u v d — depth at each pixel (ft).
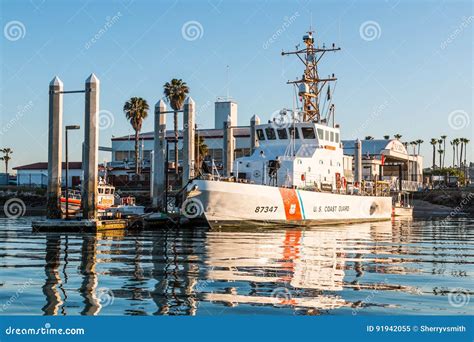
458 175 403.54
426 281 47.52
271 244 79.56
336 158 138.41
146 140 286.46
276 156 122.01
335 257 64.28
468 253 71.10
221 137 257.75
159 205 142.00
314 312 36.06
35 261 59.93
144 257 63.31
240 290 42.34
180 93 207.51
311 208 125.08
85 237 94.02
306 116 147.54
